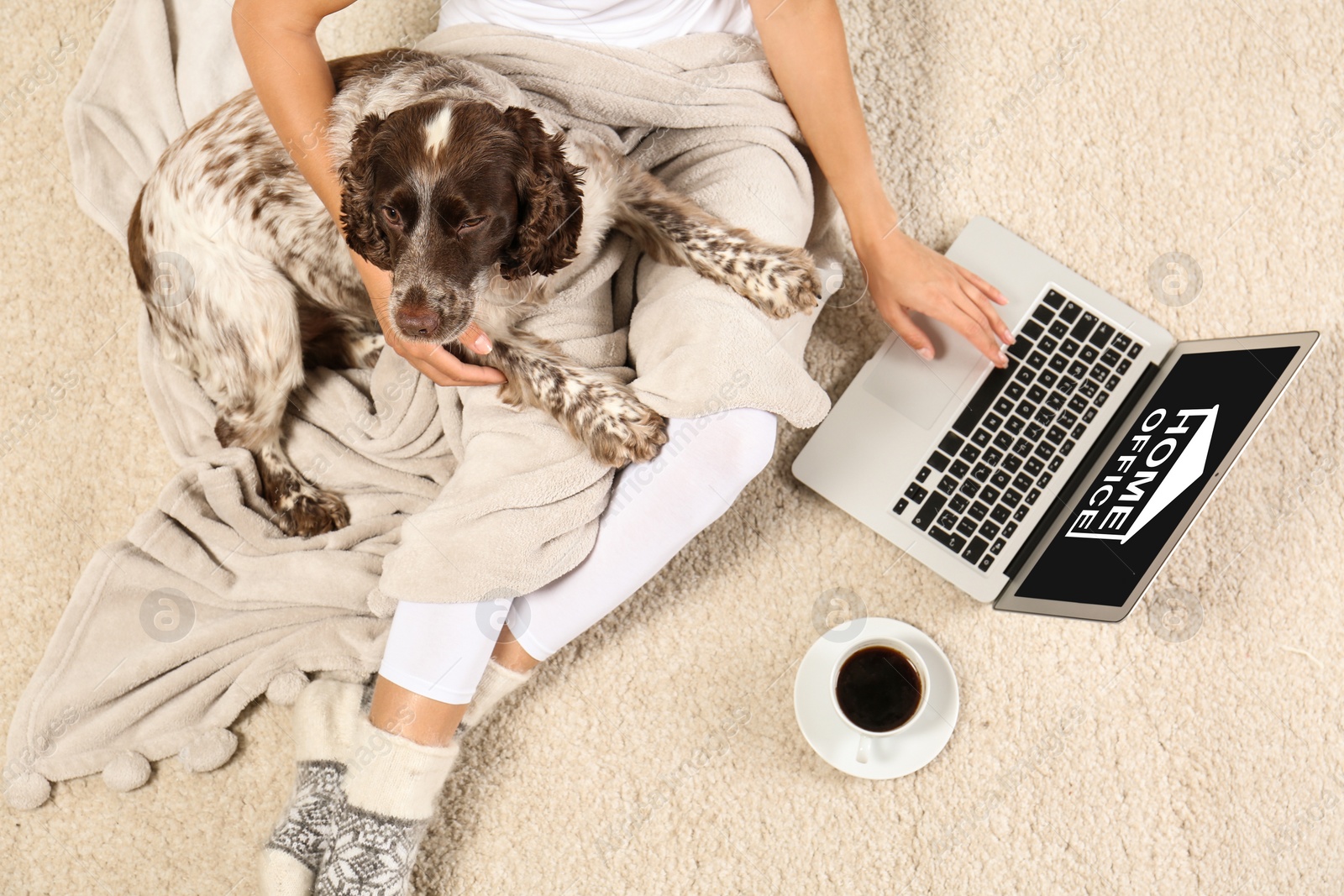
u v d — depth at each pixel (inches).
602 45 69.6
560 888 78.7
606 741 80.6
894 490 77.7
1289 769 79.6
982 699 80.8
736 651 81.8
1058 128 87.0
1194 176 86.0
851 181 73.0
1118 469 74.0
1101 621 66.8
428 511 68.2
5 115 87.1
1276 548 82.0
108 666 77.4
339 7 63.5
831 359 85.1
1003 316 78.8
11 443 84.1
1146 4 87.7
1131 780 79.9
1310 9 87.0
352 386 83.6
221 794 78.7
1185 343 76.6
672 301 68.6
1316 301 84.4
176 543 78.1
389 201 56.3
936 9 88.1
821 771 79.9
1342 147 85.9
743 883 79.0
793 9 68.2
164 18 85.6
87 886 77.7
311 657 77.5
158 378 82.8
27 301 85.7
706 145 72.7
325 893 68.8
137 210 74.4
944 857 79.3
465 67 65.6
